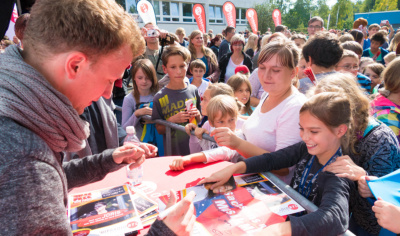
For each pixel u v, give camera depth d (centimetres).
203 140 229
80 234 95
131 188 130
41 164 59
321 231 83
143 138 290
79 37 64
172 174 149
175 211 71
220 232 91
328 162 123
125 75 417
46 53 66
